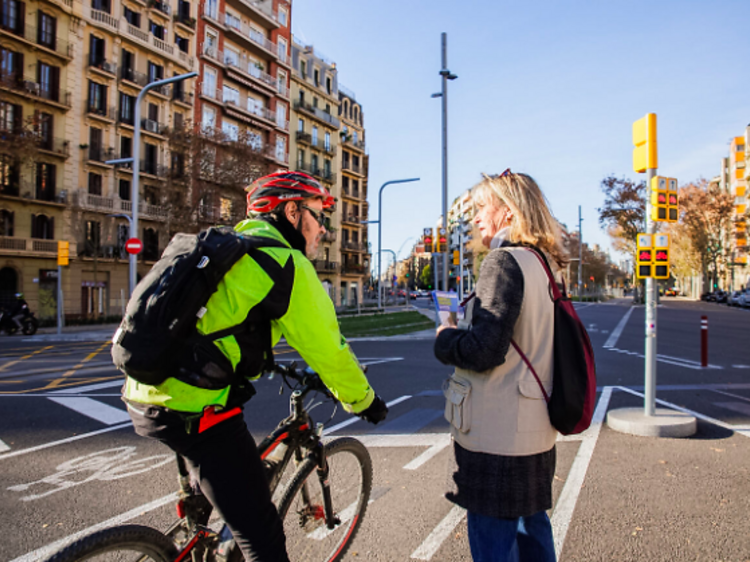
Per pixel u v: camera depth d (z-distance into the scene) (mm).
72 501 3389
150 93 33625
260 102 43375
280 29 45375
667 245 5129
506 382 1687
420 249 20938
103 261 30922
